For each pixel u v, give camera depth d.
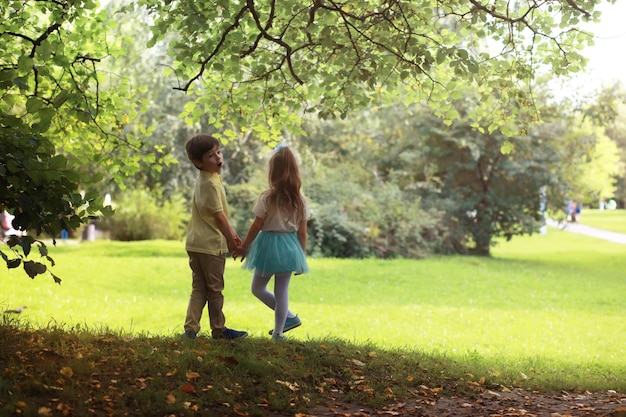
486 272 24.30
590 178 46.38
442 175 32.16
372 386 6.82
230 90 9.41
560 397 7.48
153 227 32.25
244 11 8.14
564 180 30.73
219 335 7.29
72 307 14.03
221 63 8.68
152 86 27.36
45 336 6.71
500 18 8.27
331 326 13.22
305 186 28.61
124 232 32.22
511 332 13.53
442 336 12.74
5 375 5.43
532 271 25.89
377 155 32.81
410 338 12.35
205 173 7.23
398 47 7.86
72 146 9.62
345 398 6.40
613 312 17.02
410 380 7.22
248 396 5.98
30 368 5.64
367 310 15.49
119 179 9.50
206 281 7.27
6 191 5.64
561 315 16.06
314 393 6.34
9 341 6.38
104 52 9.43
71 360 5.93
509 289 20.55
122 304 14.64
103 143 9.58
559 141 30.66
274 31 9.13
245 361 6.52
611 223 66.12
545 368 9.78
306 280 20.22
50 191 5.68
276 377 6.48
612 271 28.02
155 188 33.28
